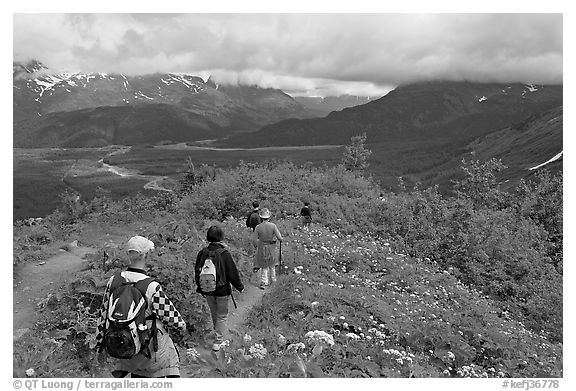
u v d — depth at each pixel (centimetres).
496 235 2030
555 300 1611
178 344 863
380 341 859
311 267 1295
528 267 1872
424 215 2136
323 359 744
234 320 959
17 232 1678
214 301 805
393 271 1450
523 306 1614
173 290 946
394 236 1998
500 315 1481
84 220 2209
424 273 1526
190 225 1479
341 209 2180
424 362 862
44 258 1380
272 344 784
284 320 919
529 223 2730
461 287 1507
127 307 529
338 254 1515
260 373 665
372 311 1009
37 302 998
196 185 2573
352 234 1947
